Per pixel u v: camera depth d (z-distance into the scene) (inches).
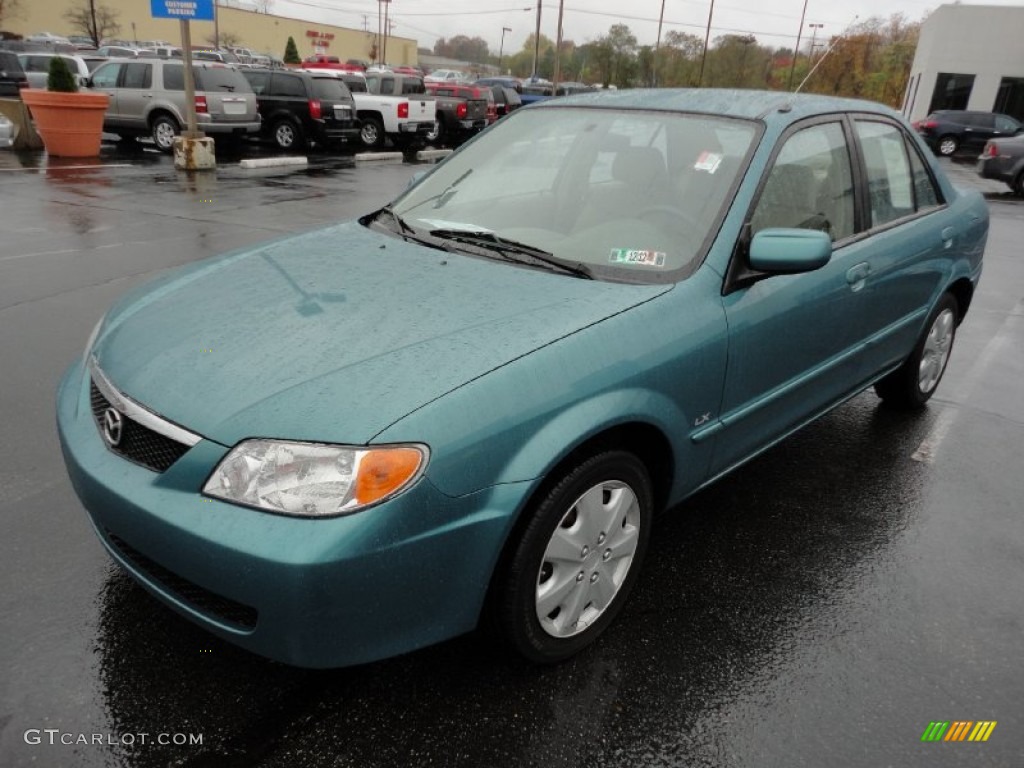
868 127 142.9
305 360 83.8
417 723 86.1
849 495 141.0
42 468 134.0
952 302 175.2
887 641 103.2
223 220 356.2
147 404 82.7
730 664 97.6
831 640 102.8
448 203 128.6
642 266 104.6
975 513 136.7
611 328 92.0
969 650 102.2
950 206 167.6
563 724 87.0
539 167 127.5
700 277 102.9
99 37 2466.8
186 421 79.5
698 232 107.4
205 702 87.6
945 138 1026.1
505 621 87.4
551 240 112.2
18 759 79.3
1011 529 132.0
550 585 90.6
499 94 1090.1
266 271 108.6
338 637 75.5
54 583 105.3
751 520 131.2
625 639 101.0
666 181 115.4
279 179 512.7
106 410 88.4
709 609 107.7
